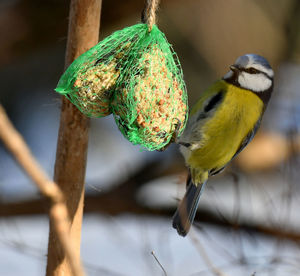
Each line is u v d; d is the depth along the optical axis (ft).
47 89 38.50
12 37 33.94
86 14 18.47
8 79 38.04
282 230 30.45
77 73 18.39
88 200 37.01
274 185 36.47
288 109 35.86
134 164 40.16
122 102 18.60
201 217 34.83
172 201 36.17
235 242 29.07
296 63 39.75
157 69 19.15
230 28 37.83
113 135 42.01
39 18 33.81
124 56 19.07
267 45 38.88
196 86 37.78
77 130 19.36
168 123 19.40
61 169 19.70
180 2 34.78
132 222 37.14
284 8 39.42
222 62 37.68
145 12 19.35
